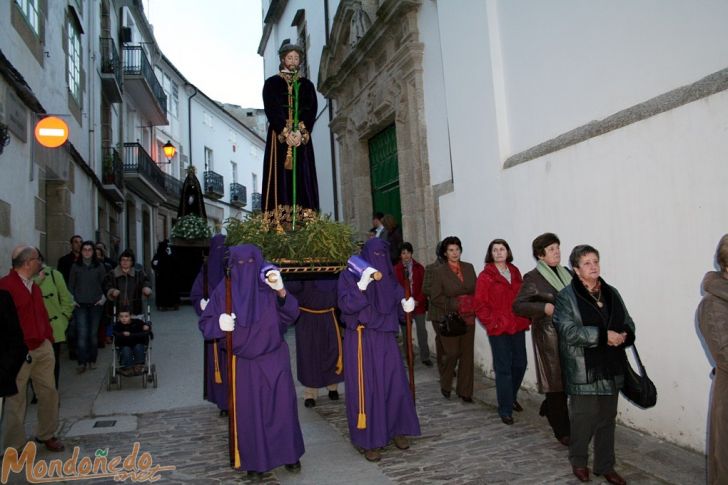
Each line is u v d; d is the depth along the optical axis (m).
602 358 3.65
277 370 4.26
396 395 4.63
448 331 5.84
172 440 5.21
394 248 8.38
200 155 28.62
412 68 8.73
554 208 5.63
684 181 4.19
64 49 11.28
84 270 8.09
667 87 4.56
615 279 4.86
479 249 7.00
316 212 5.69
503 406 5.24
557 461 4.32
